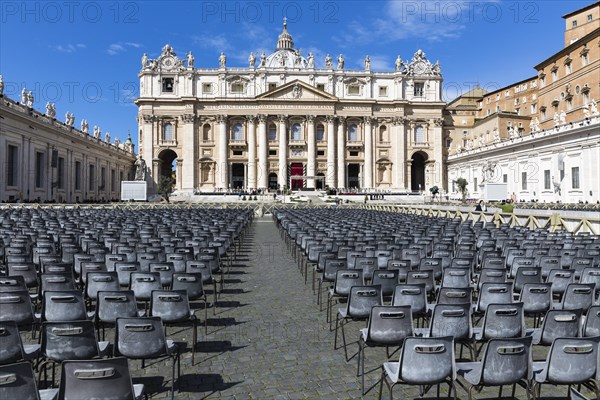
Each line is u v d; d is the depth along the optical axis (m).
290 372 7.35
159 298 7.82
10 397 4.43
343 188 88.06
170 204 56.22
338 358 7.97
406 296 8.31
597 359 5.65
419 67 93.81
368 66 91.69
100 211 34.38
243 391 6.65
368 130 90.25
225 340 8.88
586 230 21.78
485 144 78.31
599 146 45.47
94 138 71.50
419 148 92.25
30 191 51.97
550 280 10.19
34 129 52.72
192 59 88.81
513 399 6.51
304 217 28.66
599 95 57.41
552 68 69.69
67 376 4.77
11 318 7.60
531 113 81.62
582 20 65.38
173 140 88.19
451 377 5.65
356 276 9.73
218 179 87.50
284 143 88.00
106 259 11.54
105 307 7.70
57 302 7.55
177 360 7.06
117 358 4.84
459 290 8.20
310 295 12.74
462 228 20.09
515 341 5.54
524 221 26.39
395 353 8.20
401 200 79.75
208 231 18.31
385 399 6.43
